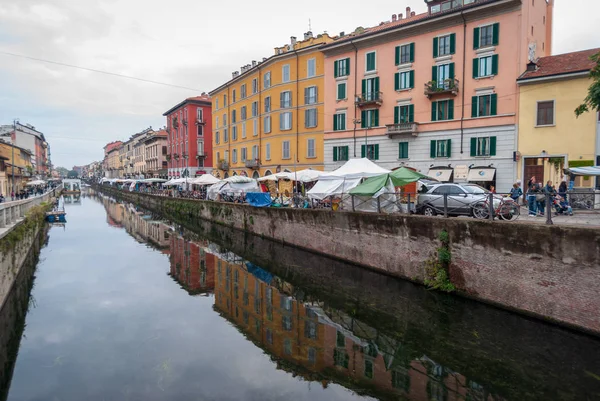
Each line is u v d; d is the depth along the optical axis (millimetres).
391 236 14180
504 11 23328
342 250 16828
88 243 24922
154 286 15258
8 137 66625
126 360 8922
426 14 29703
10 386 7762
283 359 9062
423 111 27047
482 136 24438
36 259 19938
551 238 9438
